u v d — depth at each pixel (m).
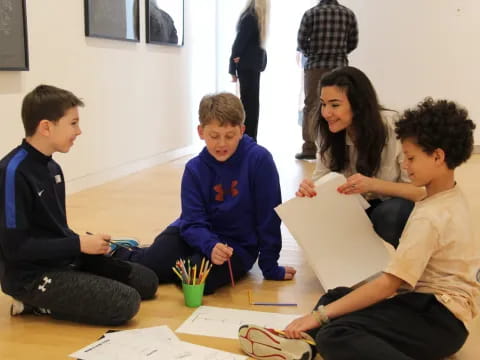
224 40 6.14
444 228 1.32
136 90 4.33
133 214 3.00
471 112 5.50
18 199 1.56
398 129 1.37
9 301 1.82
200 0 5.59
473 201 3.33
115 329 1.61
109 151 3.97
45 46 3.17
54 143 1.65
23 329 1.61
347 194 1.80
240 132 1.97
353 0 5.54
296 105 6.26
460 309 1.32
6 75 2.87
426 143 1.29
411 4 5.43
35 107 1.62
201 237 1.90
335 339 1.29
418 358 1.33
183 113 5.31
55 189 1.71
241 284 1.99
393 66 5.57
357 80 1.87
